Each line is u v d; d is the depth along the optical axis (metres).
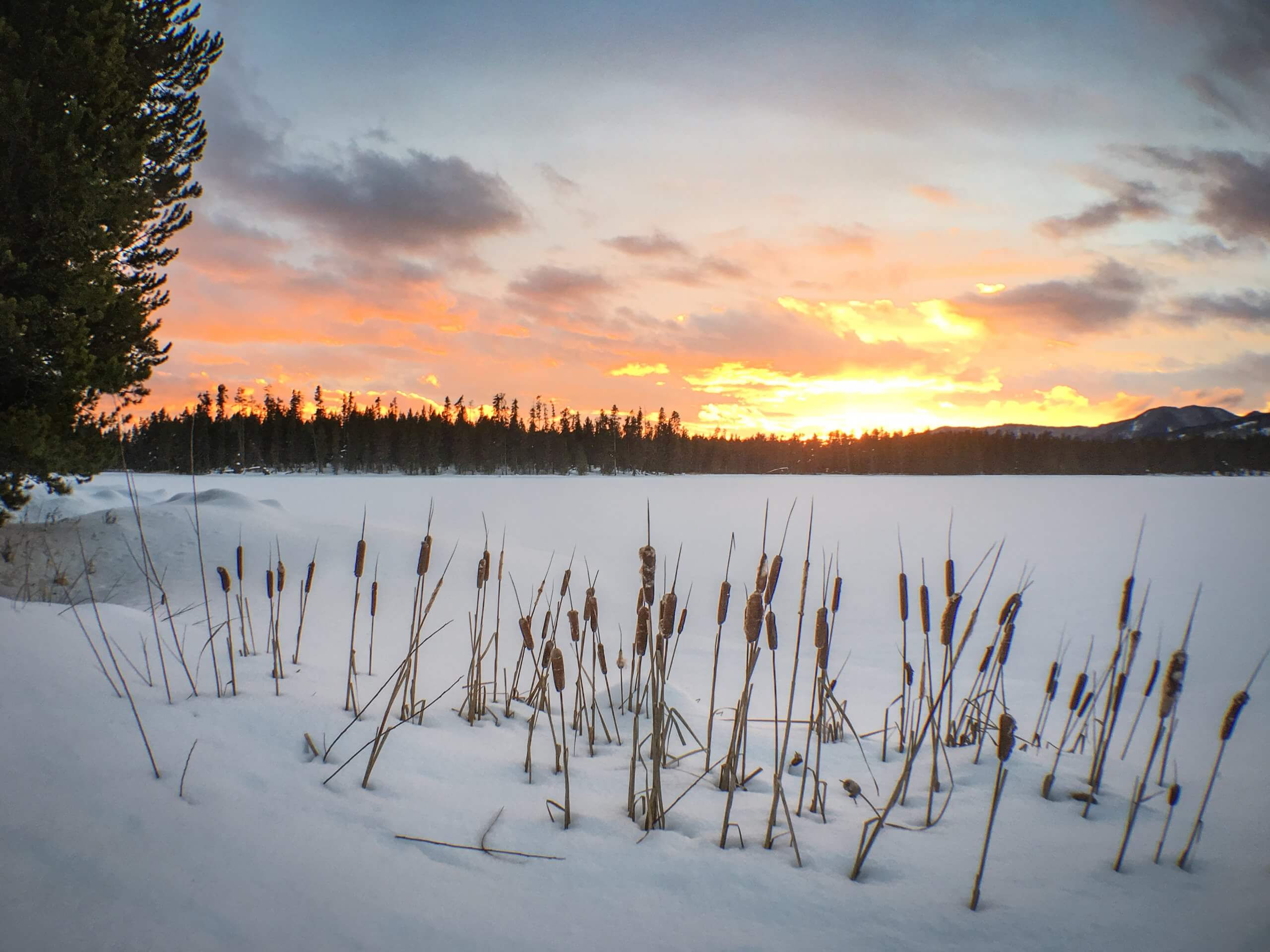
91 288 8.58
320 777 2.40
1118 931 1.77
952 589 2.51
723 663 7.29
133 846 1.77
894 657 7.71
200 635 4.43
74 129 8.34
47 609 3.55
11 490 8.25
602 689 5.26
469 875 1.90
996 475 116.38
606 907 1.80
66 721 2.33
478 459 90.00
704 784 2.87
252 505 10.60
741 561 15.54
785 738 2.22
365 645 5.97
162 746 2.33
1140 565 15.38
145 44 10.59
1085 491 56.78
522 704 4.28
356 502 33.97
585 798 2.59
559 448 94.81
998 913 1.85
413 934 1.60
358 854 1.92
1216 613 10.05
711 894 1.89
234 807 2.04
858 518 29.05
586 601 3.51
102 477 44.84
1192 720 5.07
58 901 1.53
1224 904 1.91
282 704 3.03
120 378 9.50
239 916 1.58
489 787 2.59
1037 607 10.63
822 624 2.54
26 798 1.87
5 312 7.70
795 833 2.35
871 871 2.08
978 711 3.41
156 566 8.10
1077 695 2.88
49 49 8.27
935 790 2.94
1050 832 2.45
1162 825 2.57
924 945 1.69
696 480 77.25
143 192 9.28
